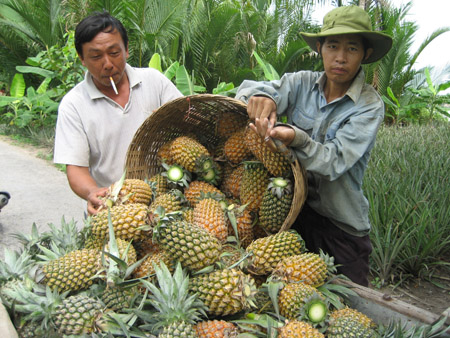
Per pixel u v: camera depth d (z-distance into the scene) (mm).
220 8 12609
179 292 1575
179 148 2379
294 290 1686
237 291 1631
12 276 1802
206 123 2674
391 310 1794
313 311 1613
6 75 14938
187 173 2426
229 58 13195
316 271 1812
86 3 10641
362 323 1643
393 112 14062
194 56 13055
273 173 2119
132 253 1851
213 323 1580
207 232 1866
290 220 1975
